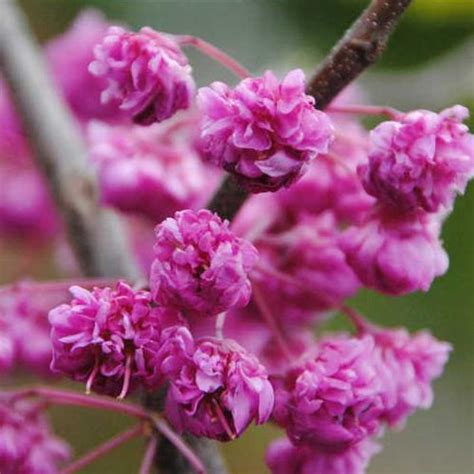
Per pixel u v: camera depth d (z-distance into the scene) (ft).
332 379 1.04
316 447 1.05
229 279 0.99
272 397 1.00
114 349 1.00
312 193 1.14
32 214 1.36
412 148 1.03
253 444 1.90
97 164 1.18
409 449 1.70
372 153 1.04
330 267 1.13
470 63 1.33
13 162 1.36
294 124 0.99
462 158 1.03
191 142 1.19
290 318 1.14
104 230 1.22
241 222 1.16
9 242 1.38
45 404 1.14
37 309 1.20
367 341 1.06
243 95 0.99
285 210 1.15
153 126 1.19
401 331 1.11
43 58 1.34
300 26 1.33
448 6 1.30
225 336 1.13
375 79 1.34
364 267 1.07
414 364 1.10
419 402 1.10
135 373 1.00
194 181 1.18
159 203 1.18
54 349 1.01
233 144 0.99
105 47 1.05
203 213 1.00
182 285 0.99
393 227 1.07
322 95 1.01
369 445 1.09
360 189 1.14
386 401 1.07
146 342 1.00
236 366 1.00
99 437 1.80
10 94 1.28
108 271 1.21
